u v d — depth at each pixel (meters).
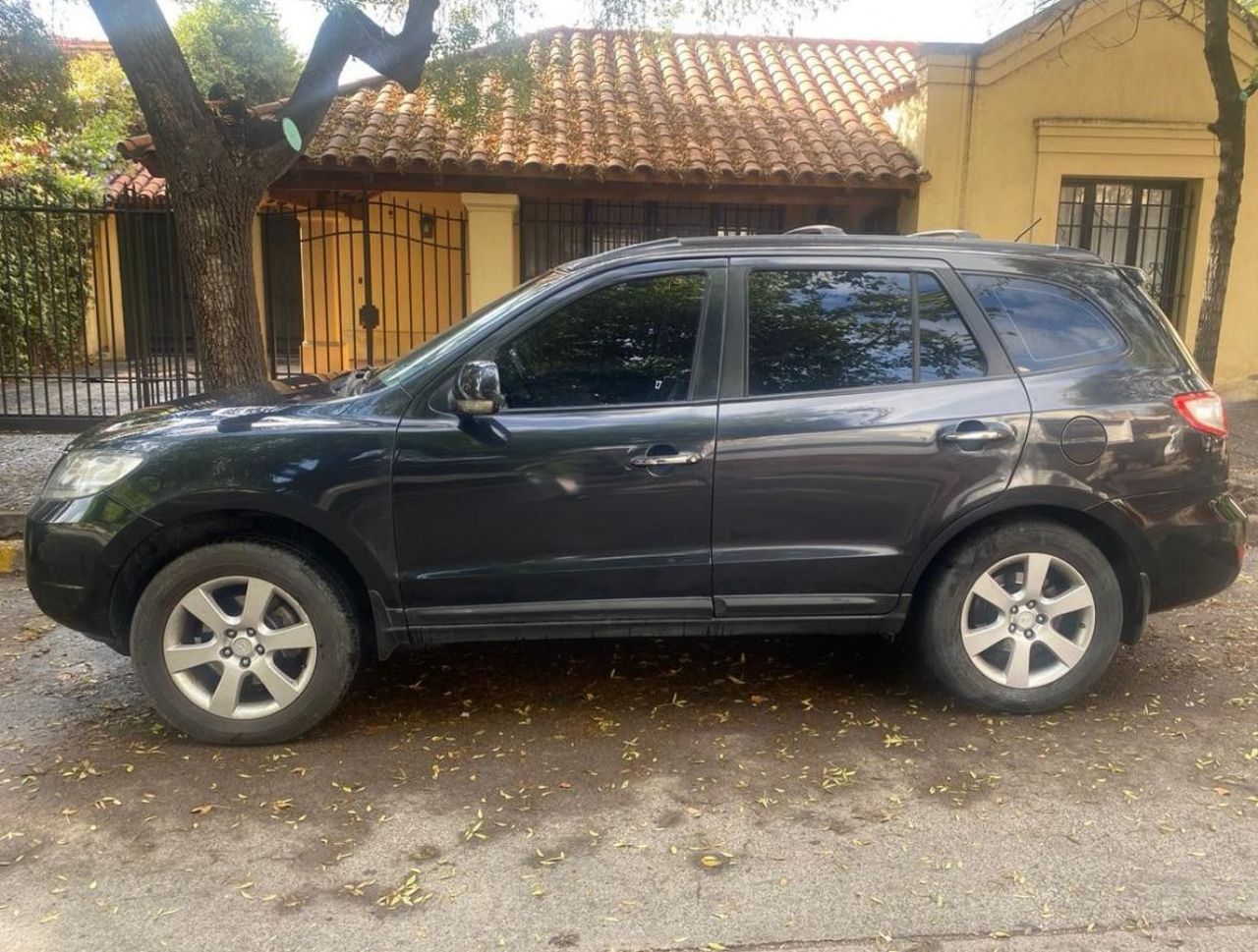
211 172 6.13
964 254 4.07
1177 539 4.00
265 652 3.75
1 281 12.02
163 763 3.68
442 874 3.01
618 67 13.07
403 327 12.92
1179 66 10.59
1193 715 4.09
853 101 12.37
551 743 3.86
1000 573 4.00
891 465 3.82
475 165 10.12
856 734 3.93
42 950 2.66
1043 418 3.88
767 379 3.87
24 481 7.53
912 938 2.72
